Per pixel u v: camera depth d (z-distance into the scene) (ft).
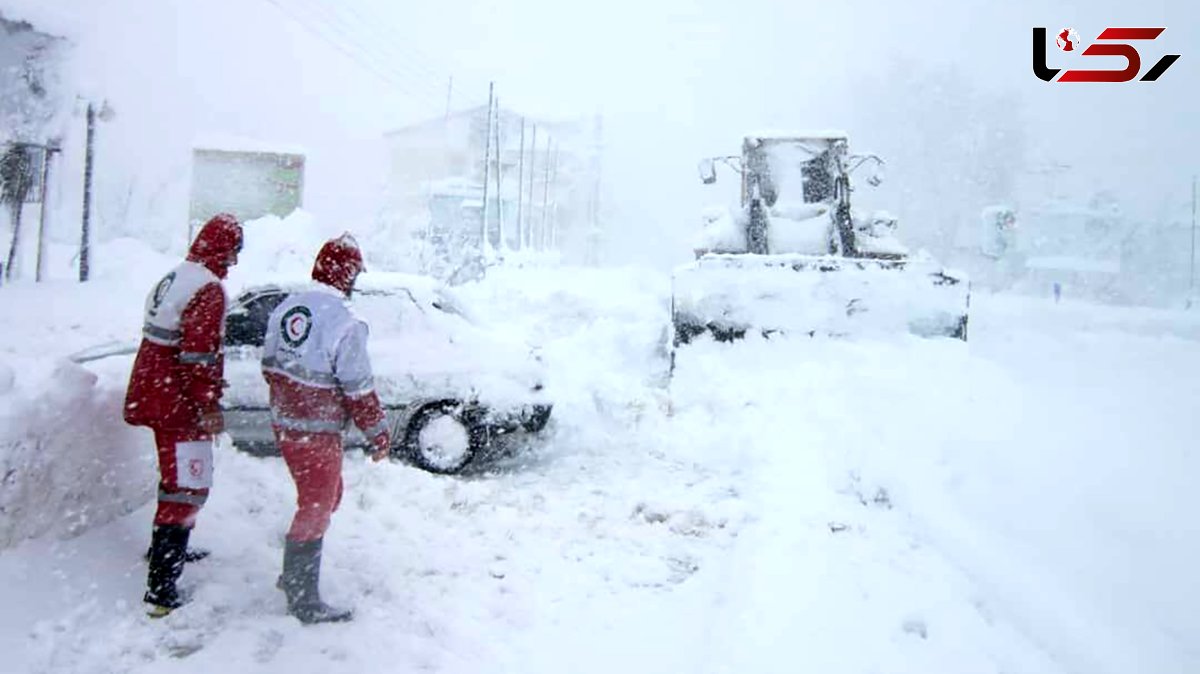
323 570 15.11
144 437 16.26
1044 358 35.86
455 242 112.98
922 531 16.31
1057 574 13.71
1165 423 20.26
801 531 16.39
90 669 11.56
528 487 21.59
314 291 13.69
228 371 22.16
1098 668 11.04
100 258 64.23
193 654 12.24
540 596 14.92
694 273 32.60
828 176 42.09
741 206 42.47
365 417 13.46
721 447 24.11
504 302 50.16
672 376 31.42
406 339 23.50
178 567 13.21
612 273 70.69
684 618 14.17
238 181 111.55
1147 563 13.26
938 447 19.70
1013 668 11.36
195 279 13.32
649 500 20.15
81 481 14.62
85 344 31.73
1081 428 19.85
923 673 11.26
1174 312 110.11
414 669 12.30
